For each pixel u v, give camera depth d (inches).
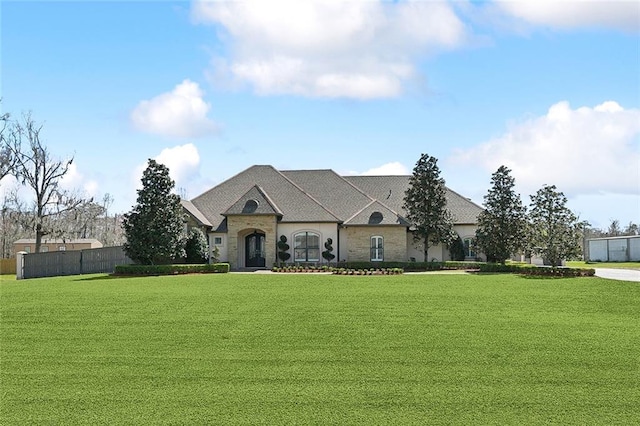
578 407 365.7
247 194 1600.6
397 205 1717.5
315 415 353.7
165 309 724.0
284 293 874.8
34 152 1935.3
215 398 386.3
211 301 789.9
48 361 482.3
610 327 611.2
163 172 1379.2
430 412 358.3
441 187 1557.6
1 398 387.9
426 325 619.5
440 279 1104.8
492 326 613.9
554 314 689.0
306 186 1775.3
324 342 544.4
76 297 836.6
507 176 1483.8
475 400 379.9
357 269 1433.3
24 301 800.3
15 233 2679.6
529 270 1250.0
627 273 1267.2
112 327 616.7
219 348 524.4
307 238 1594.5
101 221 3058.6
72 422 343.3
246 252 1619.1
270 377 434.9
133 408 367.2
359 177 1827.0
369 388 406.6
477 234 1503.4
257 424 339.6
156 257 1369.3
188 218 1534.2
